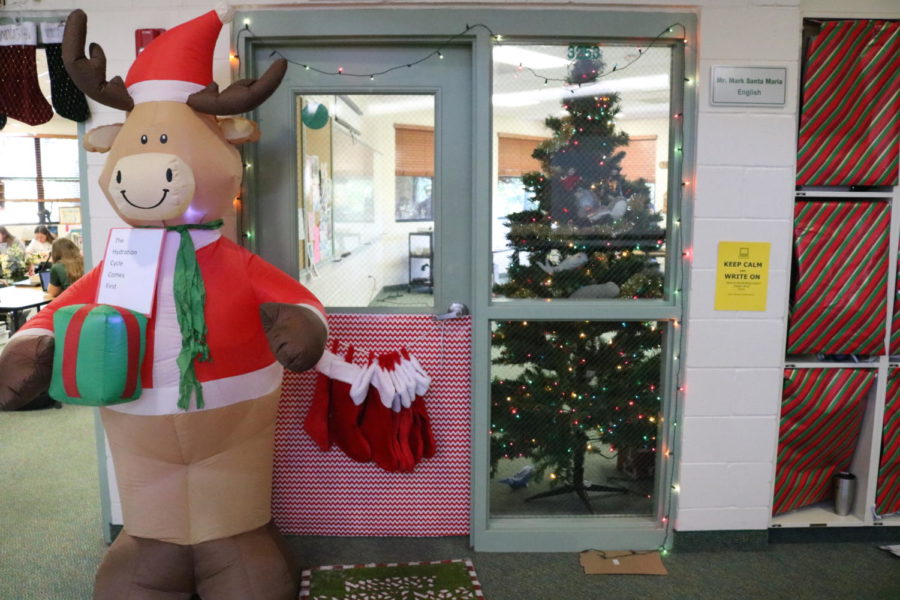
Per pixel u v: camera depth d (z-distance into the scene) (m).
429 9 2.55
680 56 2.63
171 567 2.19
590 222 2.72
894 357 2.87
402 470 2.63
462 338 2.75
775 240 2.66
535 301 2.73
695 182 2.62
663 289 2.76
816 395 2.77
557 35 2.57
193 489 2.15
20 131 8.33
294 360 1.91
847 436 2.85
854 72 2.62
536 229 2.71
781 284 2.68
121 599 2.17
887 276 2.72
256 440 2.23
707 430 2.74
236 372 2.07
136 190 1.95
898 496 2.86
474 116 2.63
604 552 2.76
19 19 2.52
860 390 2.78
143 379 2.00
